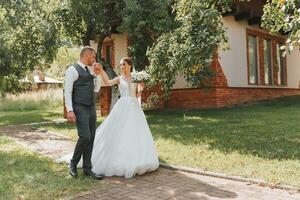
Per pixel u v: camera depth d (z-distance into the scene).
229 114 12.64
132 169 5.80
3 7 15.36
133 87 6.29
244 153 7.00
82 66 5.78
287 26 4.43
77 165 6.39
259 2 15.95
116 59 18.55
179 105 15.99
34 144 8.94
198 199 4.79
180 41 10.12
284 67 19.78
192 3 9.69
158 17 12.59
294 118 10.91
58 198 4.93
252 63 17.25
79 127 5.70
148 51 11.27
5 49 16.41
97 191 5.19
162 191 5.15
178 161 6.64
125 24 12.55
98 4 13.22
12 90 23.69
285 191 5.02
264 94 17.77
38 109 23.70
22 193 5.13
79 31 14.71
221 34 9.71
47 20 14.27
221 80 15.02
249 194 4.94
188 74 11.16
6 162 6.92
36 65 16.70
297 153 6.84
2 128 12.80
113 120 6.16
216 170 6.01
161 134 9.30
